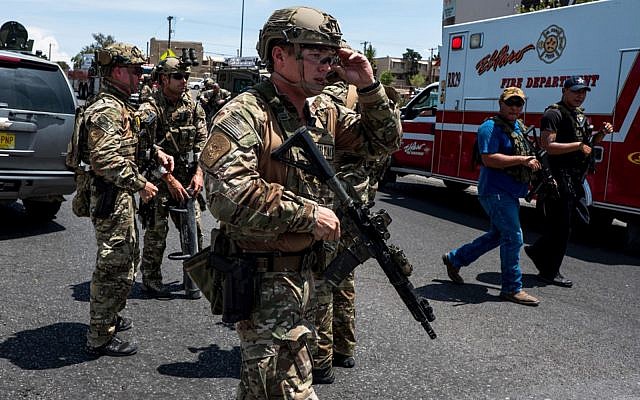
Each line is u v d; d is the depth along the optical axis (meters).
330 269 2.27
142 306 4.80
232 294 2.14
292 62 2.21
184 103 5.02
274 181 2.19
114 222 3.69
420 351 4.16
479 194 5.46
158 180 4.88
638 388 3.75
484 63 9.23
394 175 12.12
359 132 2.55
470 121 9.55
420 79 68.62
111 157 3.54
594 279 6.30
